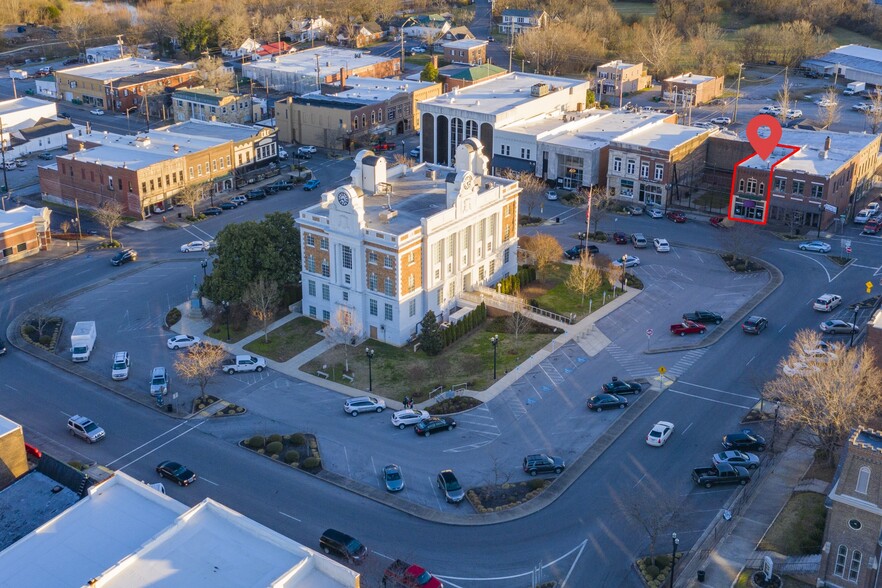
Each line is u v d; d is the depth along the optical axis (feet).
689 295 435.12
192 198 536.83
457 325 393.09
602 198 538.47
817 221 515.09
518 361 375.45
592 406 336.90
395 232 379.96
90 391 356.38
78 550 229.04
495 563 261.65
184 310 422.41
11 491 275.39
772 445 308.40
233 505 287.89
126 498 248.73
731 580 247.29
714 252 488.85
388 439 323.57
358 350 386.93
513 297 416.67
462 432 326.65
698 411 336.49
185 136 604.49
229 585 213.25
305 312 417.28
